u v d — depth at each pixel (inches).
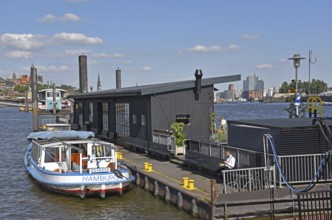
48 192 906.7
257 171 704.4
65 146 903.1
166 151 1069.1
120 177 834.2
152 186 853.2
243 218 630.5
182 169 939.3
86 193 828.0
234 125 859.4
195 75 1211.2
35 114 2492.6
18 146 1887.3
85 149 931.3
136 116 1316.4
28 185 1004.6
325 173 694.5
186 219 689.6
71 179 823.1
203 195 695.7
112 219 716.7
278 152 717.3
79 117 2079.2
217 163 823.1
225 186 665.0
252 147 794.2
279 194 638.5
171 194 773.3
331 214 561.0
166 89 1195.9
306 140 717.9
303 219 577.9
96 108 1758.1
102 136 1648.6
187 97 1223.5
